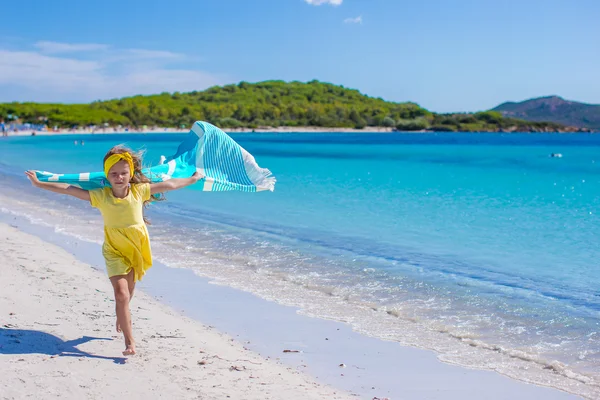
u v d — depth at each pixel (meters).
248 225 12.73
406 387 4.67
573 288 7.88
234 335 5.78
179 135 130.62
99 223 12.55
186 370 4.60
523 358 5.40
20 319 5.54
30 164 32.75
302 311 6.68
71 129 140.62
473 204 17.16
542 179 27.34
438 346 5.67
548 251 10.26
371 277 8.31
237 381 4.46
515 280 8.28
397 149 68.94
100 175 4.75
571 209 16.22
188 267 8.70
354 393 4.49
